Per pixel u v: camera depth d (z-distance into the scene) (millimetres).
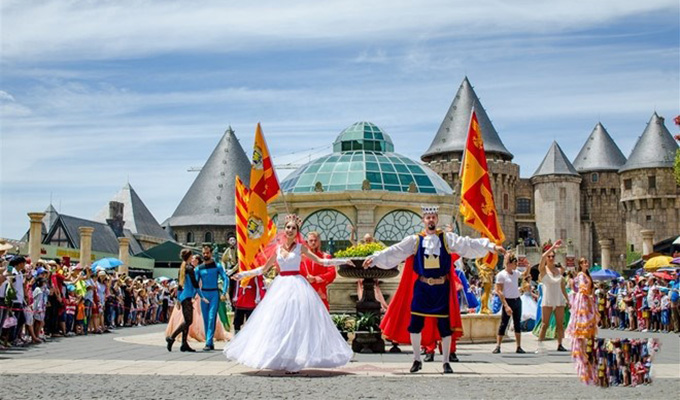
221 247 75188
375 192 24172
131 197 108812
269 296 10383
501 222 117688
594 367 9336
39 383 9109
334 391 8484
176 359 12742
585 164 130625
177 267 67500
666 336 22703
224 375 10078
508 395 8258
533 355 14312
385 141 29953
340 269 14375
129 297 28641
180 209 118750
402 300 10789
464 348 16297
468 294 17672
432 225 10562
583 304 12008
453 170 113688
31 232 39750
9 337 16562
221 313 18609
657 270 32062
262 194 17719
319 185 26250
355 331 14812
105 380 9445
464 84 122125
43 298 18922
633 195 107188
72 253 54656
